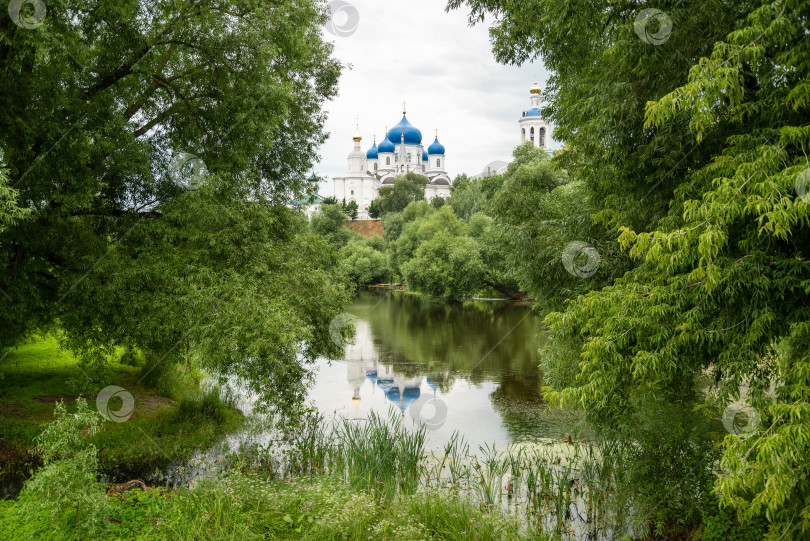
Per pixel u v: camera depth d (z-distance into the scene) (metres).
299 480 8.59
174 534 6.05
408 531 6.20
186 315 10.35
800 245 5.58
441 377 18.33
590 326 6.63
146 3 10.81
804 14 4.99
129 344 10.91
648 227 7.73
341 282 13.34
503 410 14.40
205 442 11.65
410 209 64.44
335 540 6.24
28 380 13.84
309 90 15.45
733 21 6.24
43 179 9.63
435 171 103.88
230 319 10.09
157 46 11.11
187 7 10.98
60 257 11.17
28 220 9.38
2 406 11.88
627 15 7.36
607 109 7.37
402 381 17.73
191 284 10.33
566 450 11.12
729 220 4.86
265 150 12.57
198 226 11.13
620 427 8.73
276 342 10.29
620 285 6.80
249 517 6.48
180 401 13.62
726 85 5.07
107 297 10.23
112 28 10.23
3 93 9.16
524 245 11.41
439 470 9.80
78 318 10.49
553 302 11.23
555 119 11.09
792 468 4.73
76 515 6.22
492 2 10.66
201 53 11.34
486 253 43.41
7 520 6.45
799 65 5.05
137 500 7.18
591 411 9.20
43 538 5.97
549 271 11.02
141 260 10.66
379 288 62.91
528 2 9.78
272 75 11.71
